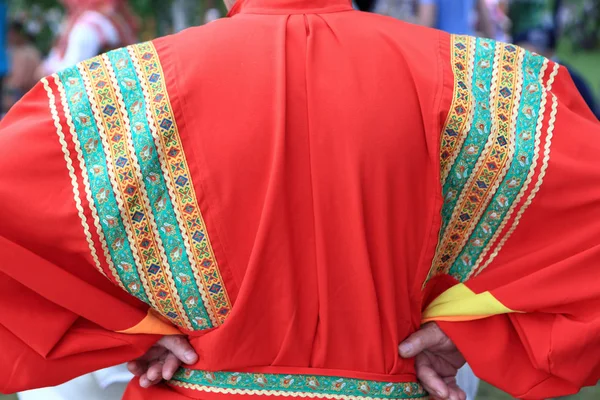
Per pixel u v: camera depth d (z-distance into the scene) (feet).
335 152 5.62
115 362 6.14
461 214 5.96
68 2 17.62
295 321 5.72
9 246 5.72
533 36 17.39
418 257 5.90
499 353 6.12
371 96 5.65
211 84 5.64
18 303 5.95
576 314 6.02
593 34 59.31
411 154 5.70
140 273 5.80
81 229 5.70
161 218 5.70
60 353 5.99
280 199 5.57
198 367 5.99
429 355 6.40
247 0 6.14
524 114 5.84
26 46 27.20
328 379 5.83
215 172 5.62
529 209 5.90
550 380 6.15
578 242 5.94
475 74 5.87
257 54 5.72
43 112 5.77
